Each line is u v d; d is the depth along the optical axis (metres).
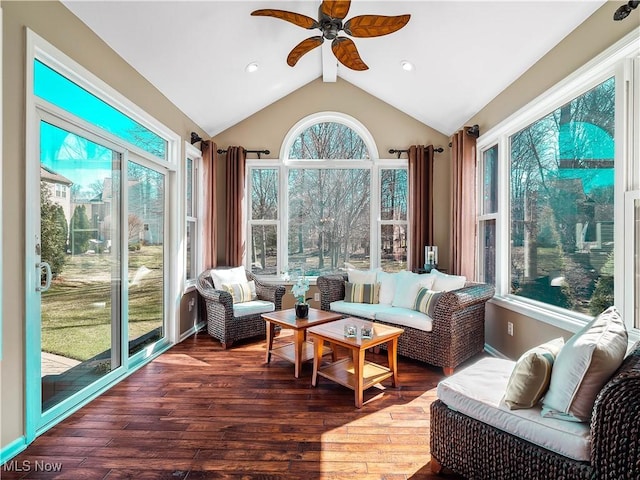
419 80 3.83
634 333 1.95
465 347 3.11
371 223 4.77
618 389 1.17
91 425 2.12
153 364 3.16
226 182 4.69
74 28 2.24
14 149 1.82
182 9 2.60
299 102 4.75
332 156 4.81
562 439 1.31
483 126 3.77
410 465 1.79
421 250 4.48
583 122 2.43
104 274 2.67
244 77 3.82
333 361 3.10
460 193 3.99
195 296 4.36
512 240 3.35
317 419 2.22
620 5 2.02
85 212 2.46
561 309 2.62
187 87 3.56
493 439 1.50
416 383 2.80
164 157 3.70
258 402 2.44
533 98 2.86
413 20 2.97
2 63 1.73
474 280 3.89
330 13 2.27
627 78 2.02
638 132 1.99
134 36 2.64
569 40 2.42
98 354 2.61
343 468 1.75
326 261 4.84
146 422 2.16
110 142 2.69
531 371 1.47
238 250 4.58
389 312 3.41
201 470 1.73
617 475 1.14
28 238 1.90
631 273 2.00
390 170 4.77
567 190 2.59
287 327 2.97
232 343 3.72
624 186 2.03
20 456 1.82
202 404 2.40
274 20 3.10
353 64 2.94
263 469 1.74
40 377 2.07
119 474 1.69
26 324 1.90
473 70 3.29
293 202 4.82
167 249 3.73
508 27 2.63
